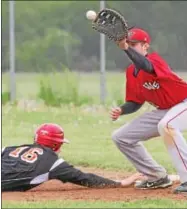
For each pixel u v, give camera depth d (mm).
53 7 98375
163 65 18594
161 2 76812
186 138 31656
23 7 98812
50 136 18750
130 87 19641
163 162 25625
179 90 18922
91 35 95188
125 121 38719
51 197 17797
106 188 19344
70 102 48062
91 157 26703
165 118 18797
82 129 35750
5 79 79000
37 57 97562
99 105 45562
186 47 73188
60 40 96562
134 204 16578
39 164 18297
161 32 75125
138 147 19797
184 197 18250
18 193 18172
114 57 80375
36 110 43875
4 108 43969
